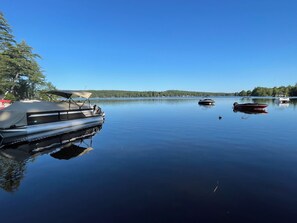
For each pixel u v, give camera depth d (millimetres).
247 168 9711
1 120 16562
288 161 10703
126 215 6098
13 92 52969
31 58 54750
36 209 6516
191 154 12086
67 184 8234
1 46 49688
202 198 6992
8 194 7508
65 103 22469
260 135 17438
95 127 23156
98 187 7910
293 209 6297
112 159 11367
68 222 5852
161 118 30484
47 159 11617
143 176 8875
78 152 13031
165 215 6066
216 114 35531
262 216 5980
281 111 40469
